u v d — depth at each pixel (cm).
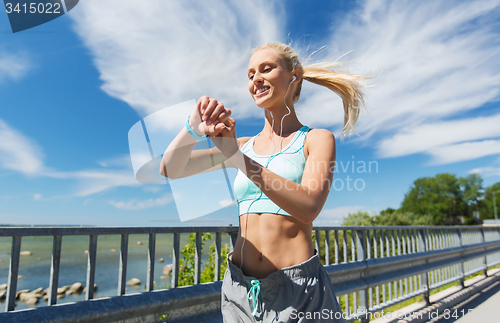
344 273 333
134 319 170
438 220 8138
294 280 103
